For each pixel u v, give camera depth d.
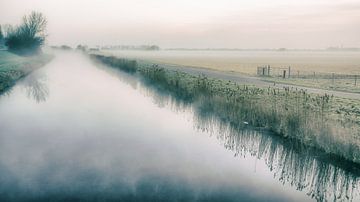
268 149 13.14
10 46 75.38
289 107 15.82
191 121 17.62
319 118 14.04
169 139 14.22
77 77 39.56
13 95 25.88
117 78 38.56
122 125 16.66
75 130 15.62
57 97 25.34
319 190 9.62
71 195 8.75
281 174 10.67
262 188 9.52
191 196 8.77
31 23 76.88
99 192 8.95
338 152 11.77
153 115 19.11
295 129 13.78
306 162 11.75
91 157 11.80
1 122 17.09
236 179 10.05
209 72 49.75
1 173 10.27
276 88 29.20
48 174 10.20
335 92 28.31
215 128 16.20
